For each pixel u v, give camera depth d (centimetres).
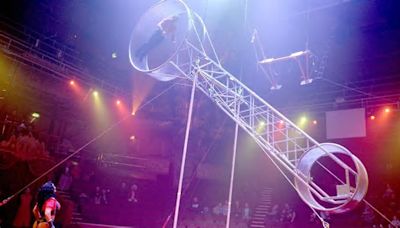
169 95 2647
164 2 636
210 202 2780
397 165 2375
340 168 2488
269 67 1446
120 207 2336
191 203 2545
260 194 2892
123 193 2512
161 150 2856
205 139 2620
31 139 2025
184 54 677
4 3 2392
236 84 762
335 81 2523
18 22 2439
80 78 2428
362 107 2231
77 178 2339
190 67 675
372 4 2181
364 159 2461
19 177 1972
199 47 693
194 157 2545
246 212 2569
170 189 2494
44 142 2288
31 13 2472
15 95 2278
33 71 2219
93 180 2458
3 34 2166
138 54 638
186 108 2539
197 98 2553
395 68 2402
